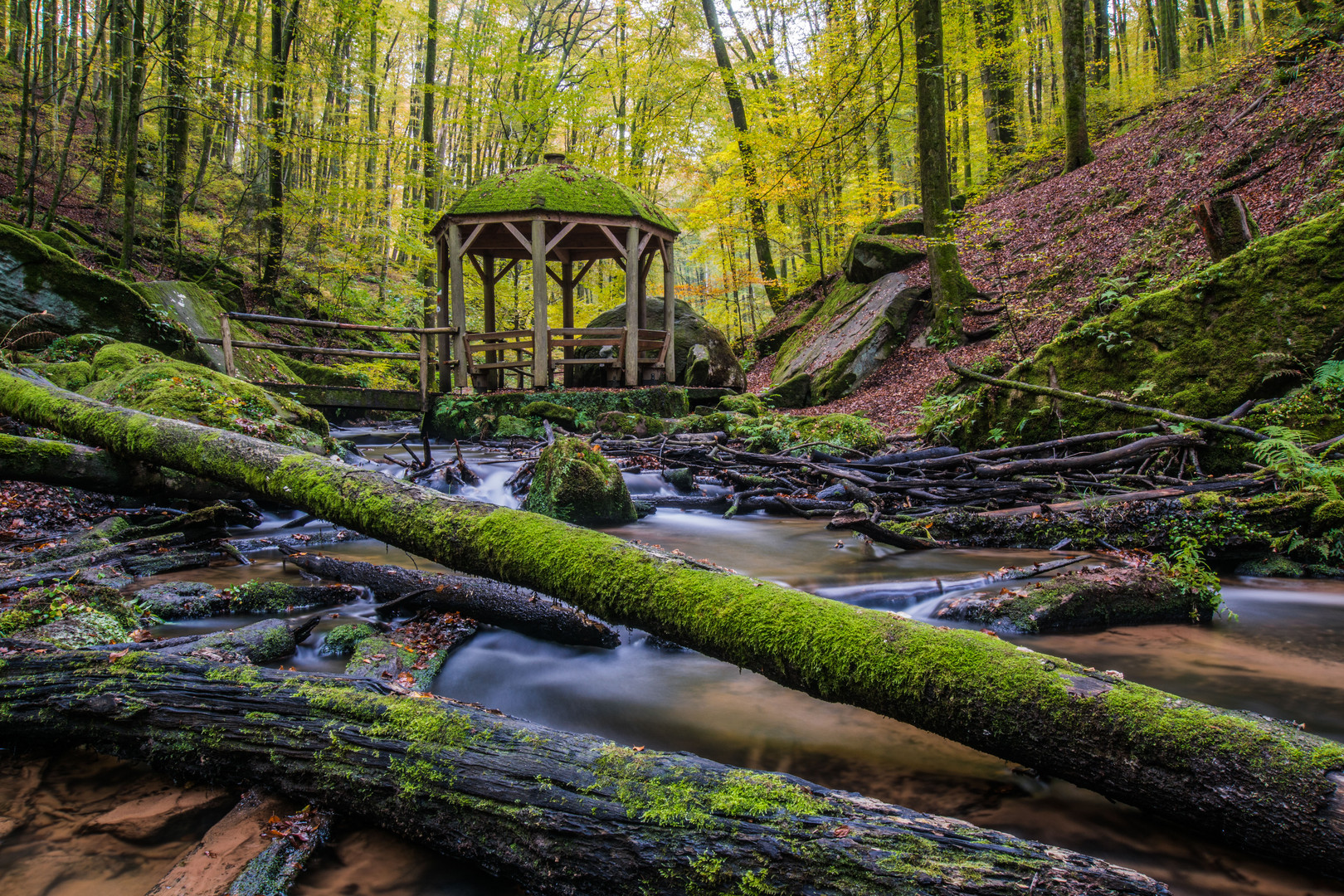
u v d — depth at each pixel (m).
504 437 11.62
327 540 5.64
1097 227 13.32
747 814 1.72
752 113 18.91
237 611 3.92
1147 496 5.61
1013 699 2.03
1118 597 4.02
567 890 1.75
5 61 17.48
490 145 26.19
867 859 1.57
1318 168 9.52
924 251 16.19
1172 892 1.82
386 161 20.86
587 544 2.81
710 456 9.24
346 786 2.04
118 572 4.30
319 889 1.85
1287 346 6.64
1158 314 7.54
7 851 1.96
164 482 5.61
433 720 2.12
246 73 15.08
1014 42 19.44
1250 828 1.77
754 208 18.27
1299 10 14.13
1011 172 20.44
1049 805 2.22
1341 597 4.48
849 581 4.88
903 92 16.38
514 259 15.45
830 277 20.23
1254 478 5.62
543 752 1.99
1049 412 7.88
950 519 6.09
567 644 3.68
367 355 11.88
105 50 14.33
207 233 18.31
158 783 2.30
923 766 2.50
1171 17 21.19
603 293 21.62
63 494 5.65
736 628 2.42
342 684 2.33
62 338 8.68
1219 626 4.01
